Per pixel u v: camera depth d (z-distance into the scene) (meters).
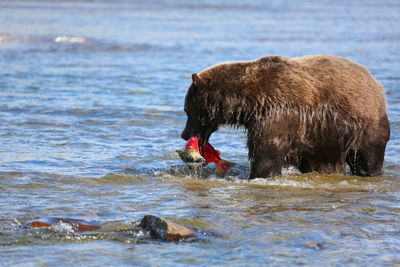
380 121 32.88
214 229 24.14
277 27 152.12
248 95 32.25
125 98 59.03
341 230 24.25
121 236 23.20
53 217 24.94
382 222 25.38
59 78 71.06
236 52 102.12
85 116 49.66
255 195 29.61
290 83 31.89
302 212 26.64
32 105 53.56
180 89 65.44
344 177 33.47
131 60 90.50
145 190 30.27
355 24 166.62
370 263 21.03
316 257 21.47
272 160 32.47
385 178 33.47
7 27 127.06
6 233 23.36
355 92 32.19
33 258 21.11
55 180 31.45
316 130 32.31
